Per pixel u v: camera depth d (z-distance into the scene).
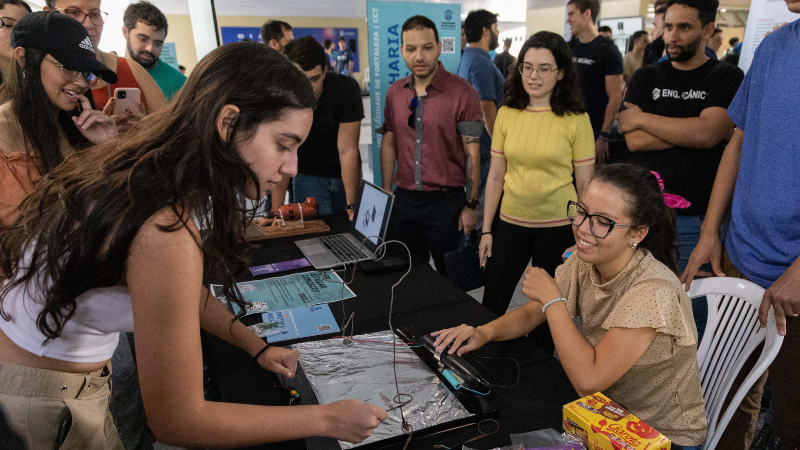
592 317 1.22
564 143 1.98
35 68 1.22
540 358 1.21
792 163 1.39
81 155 0.73
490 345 1.28
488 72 3.73
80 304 0.71
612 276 1.17
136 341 0.66
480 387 1.06
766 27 1.92
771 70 1.43
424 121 2.46
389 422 0.94
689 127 2.01
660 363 1.08
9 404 0.76
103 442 0.91
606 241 1.08
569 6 3.50
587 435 0.86
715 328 1.37
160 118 0.69
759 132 1.47
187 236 0.64
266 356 1.10
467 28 3.77
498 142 2.18
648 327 1.03
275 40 3.78
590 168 2.01
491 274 2.21
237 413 0.72
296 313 1.44
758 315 1.26
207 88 0.64
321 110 2.64
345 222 2.41
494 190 2.24
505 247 2.17
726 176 1.65
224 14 11.42
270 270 1.79
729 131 1.99
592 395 0.94
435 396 1.02
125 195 0.61
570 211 1.18
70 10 1.76
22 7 1.85
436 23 3.86
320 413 0.78
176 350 0.65
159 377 0.65
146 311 0.63
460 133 2.43
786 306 1.21
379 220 1.90
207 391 1.57
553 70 1.89
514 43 9.52
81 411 0.82
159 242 0.61
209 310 1.14
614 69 3.39
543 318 1.34
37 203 0.71
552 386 1.09
